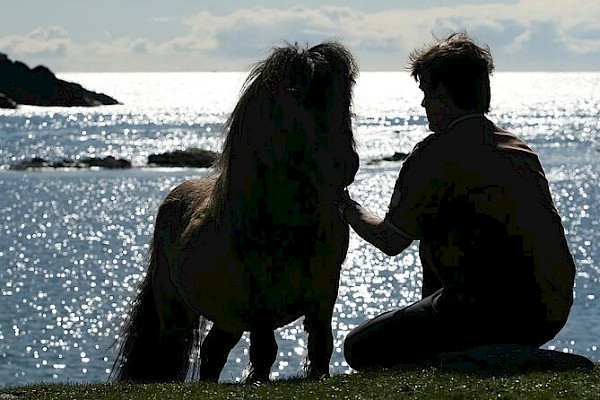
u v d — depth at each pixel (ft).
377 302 164.25
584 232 254.88
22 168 484.74
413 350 33.76
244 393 31.04
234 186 33.81
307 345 35.94
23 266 217.77
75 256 232.73
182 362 42.22
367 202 301.02
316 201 33.04
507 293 31.81
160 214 41.57
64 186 407.23
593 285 170.60
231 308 35.65
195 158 483.51
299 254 33.47
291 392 30.53
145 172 457.68
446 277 32.45
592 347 117.29
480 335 32.58
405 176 32.17
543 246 31.32
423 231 32.40
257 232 33.42
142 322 42.63
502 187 31.24
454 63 31.50
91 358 121.90
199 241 36.50
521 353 31.58
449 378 30.12
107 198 363.15
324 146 32.45
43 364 118.21
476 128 31.78
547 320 32.24
